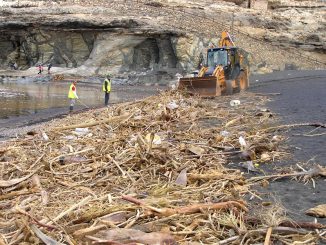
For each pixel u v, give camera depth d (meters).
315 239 4.57
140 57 48.97
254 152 8.32
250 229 4.82
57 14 51.09
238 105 16.48
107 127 11.60
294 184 6.74
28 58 54.75
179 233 4.62
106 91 24.34
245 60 26.56
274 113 14.08
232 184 6.50
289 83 29.61
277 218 5.03
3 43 55.22
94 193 6.09
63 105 25.89
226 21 52.56
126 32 47.69
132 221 4.87
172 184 6.39
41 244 4.44
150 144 7.79
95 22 48.00
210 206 5.20
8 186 6.41
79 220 4.93
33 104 26.56
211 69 21.78
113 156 8.10
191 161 7.77
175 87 21.64
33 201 5.84
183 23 48.91
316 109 14.93
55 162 7.71
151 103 16.34
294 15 55.12
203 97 19.86
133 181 6.58
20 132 15.32
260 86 28.11
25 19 51.06
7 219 5.23
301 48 51.22
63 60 52.09
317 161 7.87
